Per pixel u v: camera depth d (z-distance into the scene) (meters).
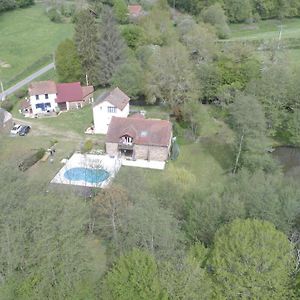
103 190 48.44
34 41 123.69
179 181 54.22
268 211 41.66
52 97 84.81
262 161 60.94
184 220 43.84
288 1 131.75
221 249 34.19
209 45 96.44
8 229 32.66
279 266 31.75
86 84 94.81
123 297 31.19
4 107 84.38
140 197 43.84
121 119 70.06
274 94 72.69
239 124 65.38
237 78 85.81
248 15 130.88
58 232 33.66
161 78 81.94
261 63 92.81
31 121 81.31
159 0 126.50
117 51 91.88
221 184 54.94
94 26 91.06
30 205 35.12
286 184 51.03
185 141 74.62
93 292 33.16
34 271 32.22
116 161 66.94
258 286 31.12
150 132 67.88
